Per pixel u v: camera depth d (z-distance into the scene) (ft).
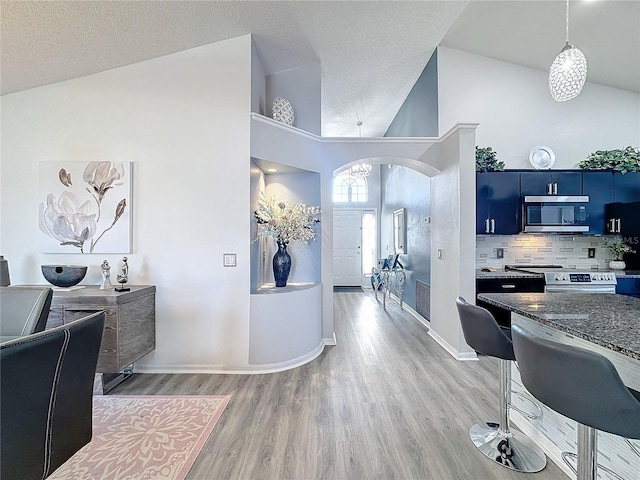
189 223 10.00
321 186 12.26
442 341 12.46
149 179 10.00
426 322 15.29
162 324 10.00
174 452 6.16
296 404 7.95
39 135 10.01
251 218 10.14
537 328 6.64
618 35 10.72
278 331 10.11
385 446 6.35
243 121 9.96
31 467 3.67
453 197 11.33
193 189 10.00
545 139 13.80
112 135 10.01
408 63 14.21
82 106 10.00
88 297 8.32
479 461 5.93
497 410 7.67
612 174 12.60
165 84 10.03
